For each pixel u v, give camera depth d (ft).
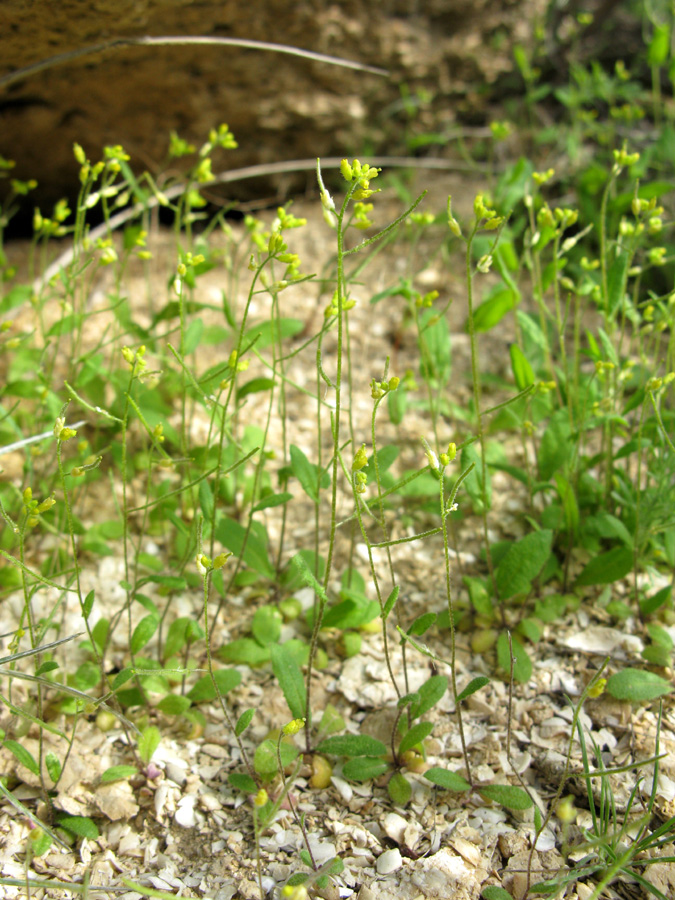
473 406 1.31
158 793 0.96
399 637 1.10
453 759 0.99
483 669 1.07
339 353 0.85
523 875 0.90
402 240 1.59
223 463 1.15
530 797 0.93
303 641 1.09
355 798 0.96
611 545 1.16
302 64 1.52
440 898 0.89
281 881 0.90
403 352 1.43
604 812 0.90
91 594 0.92
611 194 1.45
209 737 1.01
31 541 1.17
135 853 0.93
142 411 1.21
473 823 0.94
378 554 1.18
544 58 1.83
